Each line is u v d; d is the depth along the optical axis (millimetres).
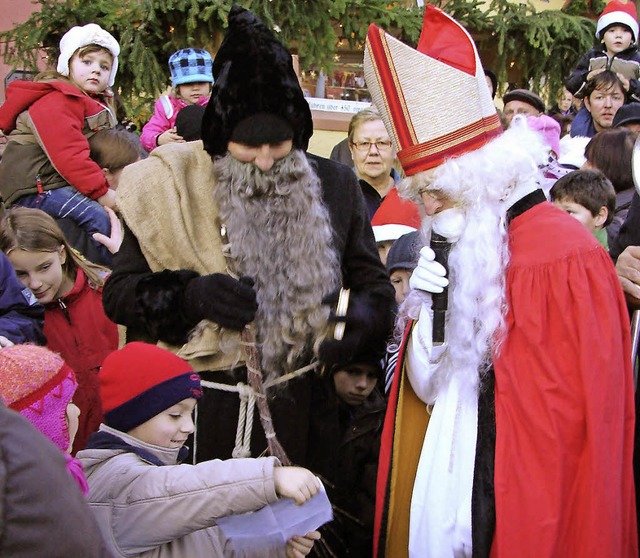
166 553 1688
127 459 1746
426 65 1873
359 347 2100
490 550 1812
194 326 1994
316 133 4562
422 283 1897
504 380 1818
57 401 1528
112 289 2041
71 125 3203
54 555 1019
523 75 4195
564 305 1771
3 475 1002
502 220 1883
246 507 1599
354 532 2291
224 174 2018
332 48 3645
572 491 1755
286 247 2021
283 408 2074
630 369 1834
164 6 3523
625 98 4297
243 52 1933
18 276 2514
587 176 2732
